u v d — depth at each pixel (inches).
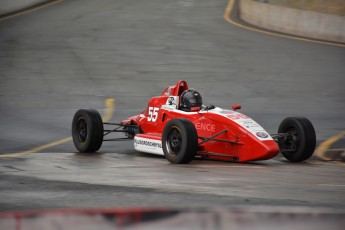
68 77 3169.3
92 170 1253.1
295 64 3570.4
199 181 1063.6
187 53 3767.2
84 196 864.3
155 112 1648.6
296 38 4357.8
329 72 3400.6
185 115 1560.0
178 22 4707.2
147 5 5398.6
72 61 3503.9
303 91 2994.6
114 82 3093.0
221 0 5733.3
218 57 3690.9
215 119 1477.6
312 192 927.0
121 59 3580.2
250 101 2765.7
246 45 4033.0
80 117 1662.2
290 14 4571.9
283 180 1099.9
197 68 3422.7
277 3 5027.1
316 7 4766.2
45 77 3159.5
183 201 815.1
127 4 5433.1
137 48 3858.3
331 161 1534.2
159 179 1094.4
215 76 3260.3
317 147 1804.9
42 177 1119.0
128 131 1747.0
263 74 3334.2
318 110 2600.9
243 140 1401.3
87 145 1625.2
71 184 1011.3
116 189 944.9
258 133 1401.3
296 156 1472.7
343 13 4584.2
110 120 2330.2
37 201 814.5
